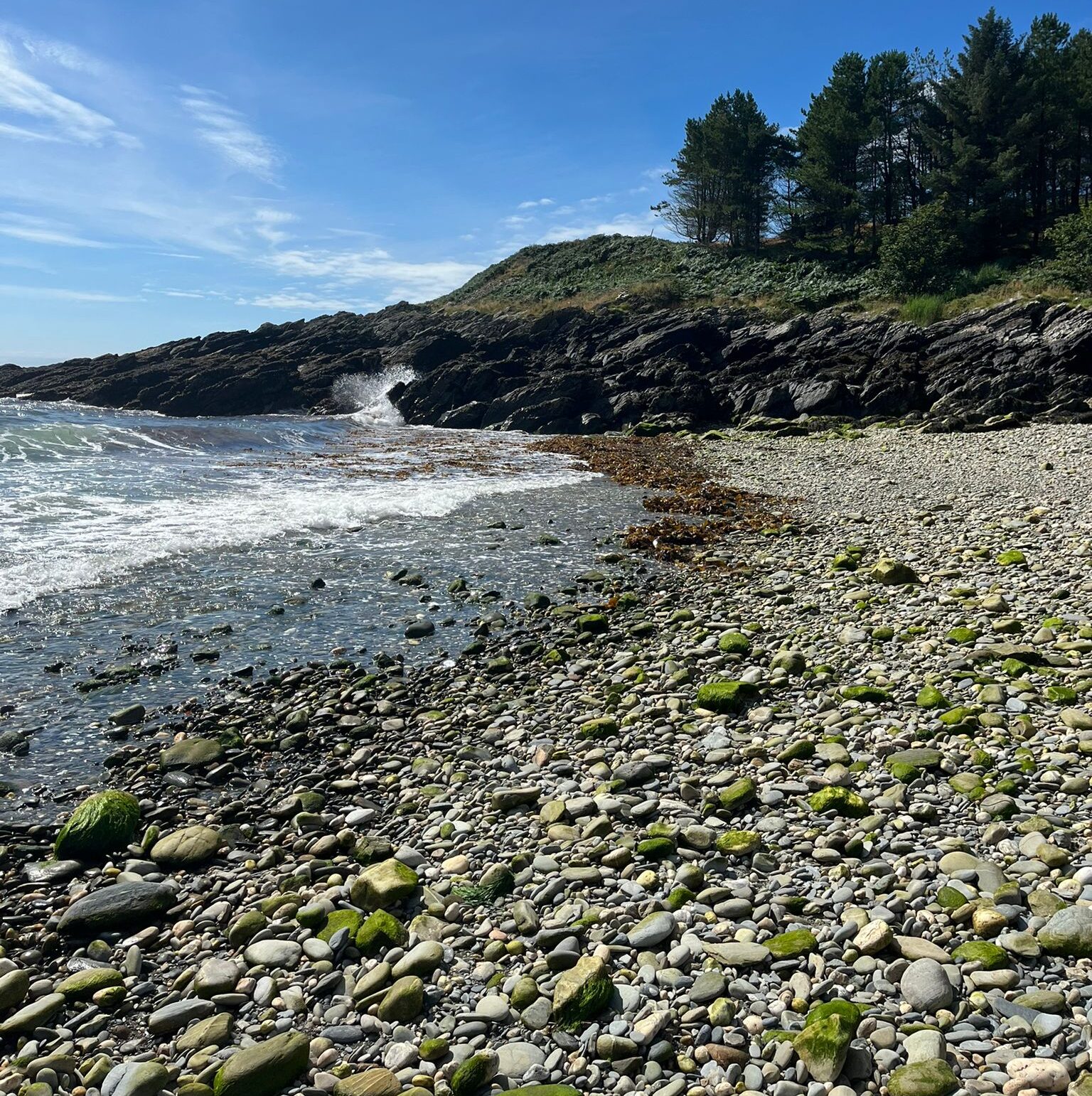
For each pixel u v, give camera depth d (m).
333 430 36.53
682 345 42.50
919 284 45.69
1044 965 4.01
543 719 7.84
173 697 8.45
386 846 5.71
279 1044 3.80
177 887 5.41
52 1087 3.71
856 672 8.22
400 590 12.11
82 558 12.57
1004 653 7.95
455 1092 3.57
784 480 21.78
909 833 5.27
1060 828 5.14
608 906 4.84
